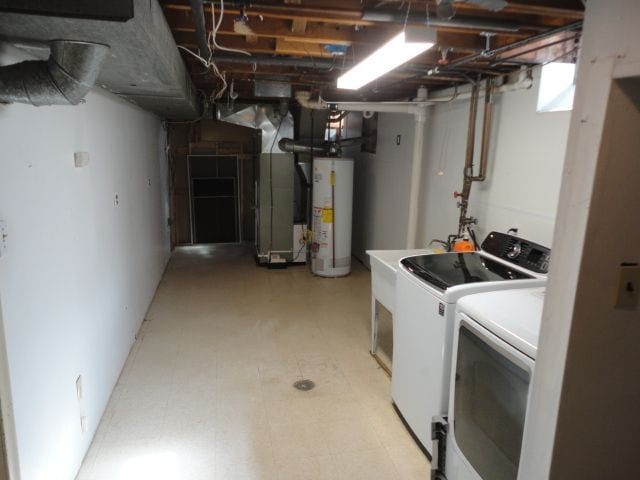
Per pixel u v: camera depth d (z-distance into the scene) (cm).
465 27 206
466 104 350
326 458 232
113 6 119
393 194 506
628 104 97
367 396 290
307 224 591
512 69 290
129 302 345
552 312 114
